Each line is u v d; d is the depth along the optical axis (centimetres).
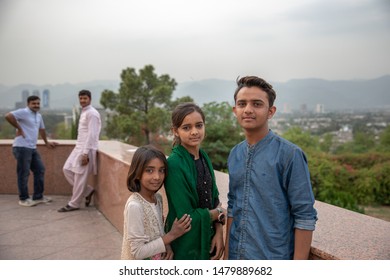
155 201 192
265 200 154
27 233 404
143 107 1366
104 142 589
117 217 408
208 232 174
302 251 148
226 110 761
